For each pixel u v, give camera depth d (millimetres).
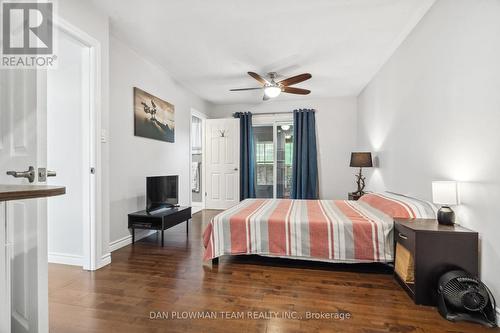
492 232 1646
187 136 4855
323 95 5285
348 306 1788
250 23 2658
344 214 2650
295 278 2238
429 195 2418
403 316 1666
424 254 1793
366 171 4711
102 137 2486
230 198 5711
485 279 1698
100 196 2461
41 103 1156
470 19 1832
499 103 1582
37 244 1101
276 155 5859
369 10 2430
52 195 848
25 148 1162
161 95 3955
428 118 2420
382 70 3705
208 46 3166
